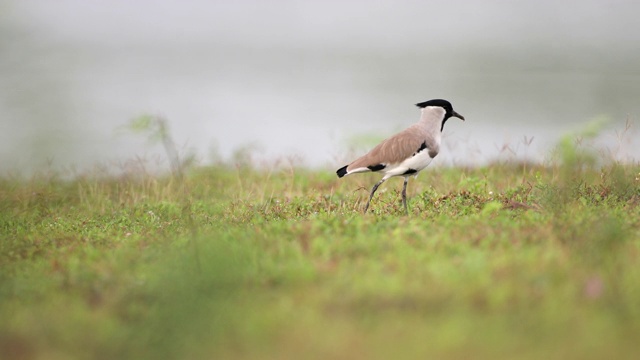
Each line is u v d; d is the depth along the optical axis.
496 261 9.79
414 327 8.11
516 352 7.65
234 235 11.84
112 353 8.02
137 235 12.94
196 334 8.16
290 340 7.98
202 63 54.53
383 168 14.21
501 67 51.75
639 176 15.13
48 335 8.41
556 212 12.23
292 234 11.70
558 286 9.00
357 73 50.09
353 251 10.47
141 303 9.27
